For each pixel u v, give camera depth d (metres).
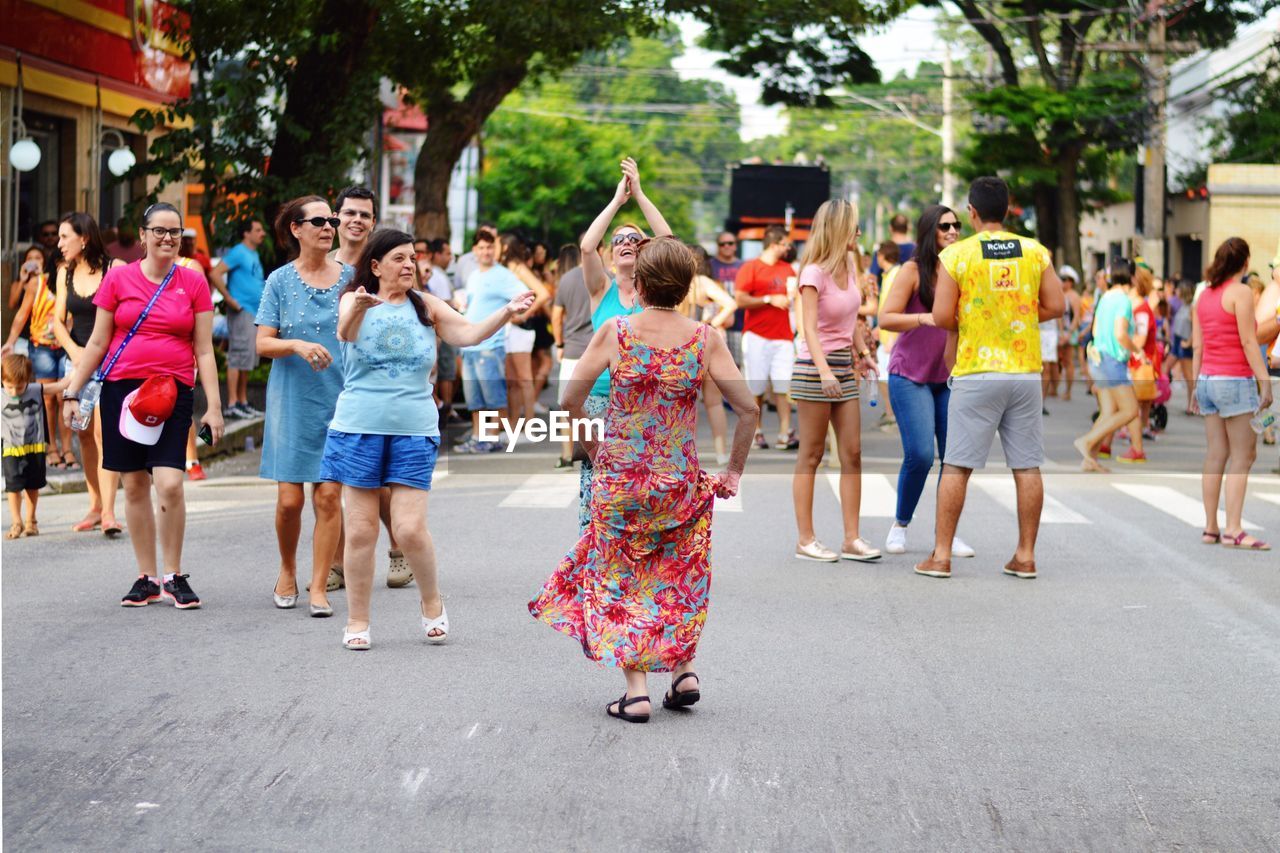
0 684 6.12
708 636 7.66
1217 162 39.94
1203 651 7.44
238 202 19.64
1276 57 35.66
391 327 7.09
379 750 5.63
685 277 6.07
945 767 5.54
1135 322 16.05
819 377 9.66
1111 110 32.97
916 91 70.62
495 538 10.50
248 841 4.70
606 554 6.09
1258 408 10.46
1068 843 4.80
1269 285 10.50
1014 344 9.12
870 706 6.35
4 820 4.86
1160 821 5.02
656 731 5.94
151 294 8.13
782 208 39.34
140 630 7.59
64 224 10.51
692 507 6.07
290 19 19.59
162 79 22.02
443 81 25.00
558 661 7.04
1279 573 9.56
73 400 8.23
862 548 9.87
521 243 16.25
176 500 8.12
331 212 7.90
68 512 11.54
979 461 9.23
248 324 16.84
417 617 7.97
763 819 4.95
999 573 9.49
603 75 76.88
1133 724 6.15
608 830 4.83
